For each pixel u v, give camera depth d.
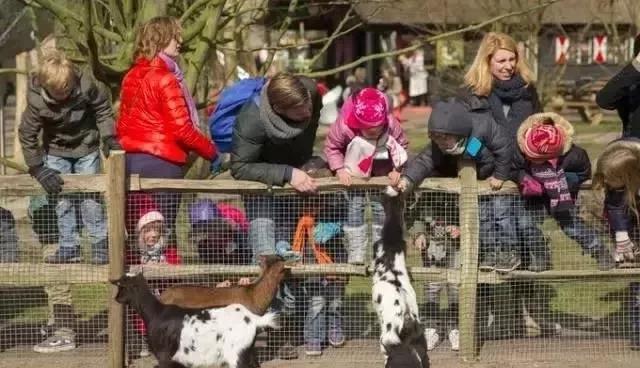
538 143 7.44
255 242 7.80
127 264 7.74
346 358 8.00
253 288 7.09
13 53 17.89
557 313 8.64
